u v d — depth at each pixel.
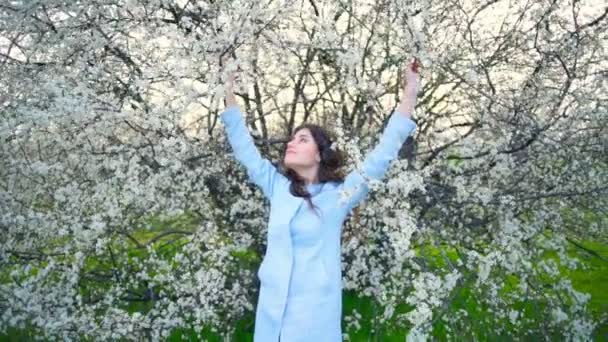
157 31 3.48
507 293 3.88
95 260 4.30
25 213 3.92
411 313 2.81
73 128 3.78
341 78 3.77
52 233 3.79
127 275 4.26
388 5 3.59
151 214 4.04
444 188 4.04
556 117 3.81
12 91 3.96
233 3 3.29
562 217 4.41
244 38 3.32
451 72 3.45
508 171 3.96
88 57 4.00
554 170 4.11
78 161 3.90
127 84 3.95
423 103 4.14
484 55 4.14
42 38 4.11
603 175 4.13
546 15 3.90
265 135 4.31
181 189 3.85
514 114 3.77
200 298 3.47
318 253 2.74
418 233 3.86
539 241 4.13
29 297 3.64
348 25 4.01
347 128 4.04
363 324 4.15
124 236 4.25
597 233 4.52
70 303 3.66
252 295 4.24
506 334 3.86
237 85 3.29
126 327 3.54
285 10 3.46
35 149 4.06
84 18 4.05
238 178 4.05
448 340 3.57
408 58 3.30
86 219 3.76
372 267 3.72
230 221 4.09
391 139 2.87
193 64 3.29
